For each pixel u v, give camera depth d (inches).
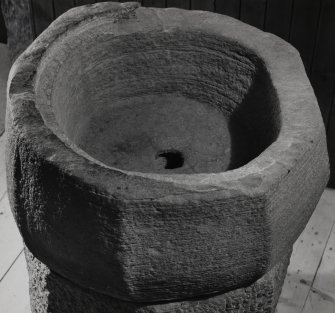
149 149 94.4
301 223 82.0
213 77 97.9
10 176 81.0
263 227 74.3
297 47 124.0
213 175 73.2
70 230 75.1
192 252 74.3
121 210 70.6
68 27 91.5
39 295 92.0
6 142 82.1
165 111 99.1
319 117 82.3
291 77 88.4
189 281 76.9
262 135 91.4
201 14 97.7
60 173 72.8
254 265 77.7
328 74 124.3
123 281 75.7
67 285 84.9
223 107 98.0
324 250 122.3
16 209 81.4
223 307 82.9
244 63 94.5
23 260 119.6
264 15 123.0
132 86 99.1
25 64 85.7
